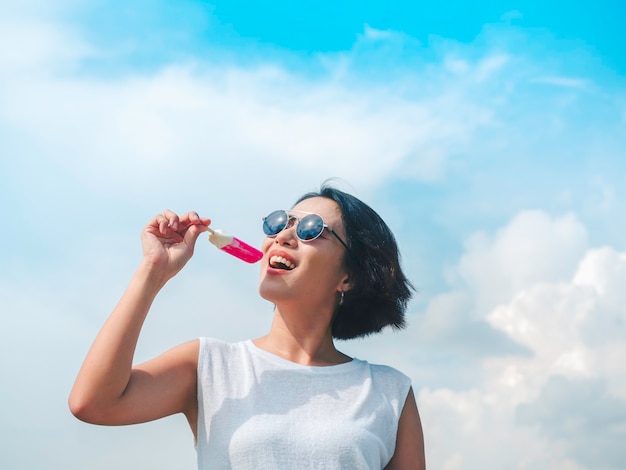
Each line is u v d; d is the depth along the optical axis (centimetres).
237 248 329
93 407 277
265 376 312
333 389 317
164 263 296
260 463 287
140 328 285
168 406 302
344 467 295
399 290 363
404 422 330
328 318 339
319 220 334
